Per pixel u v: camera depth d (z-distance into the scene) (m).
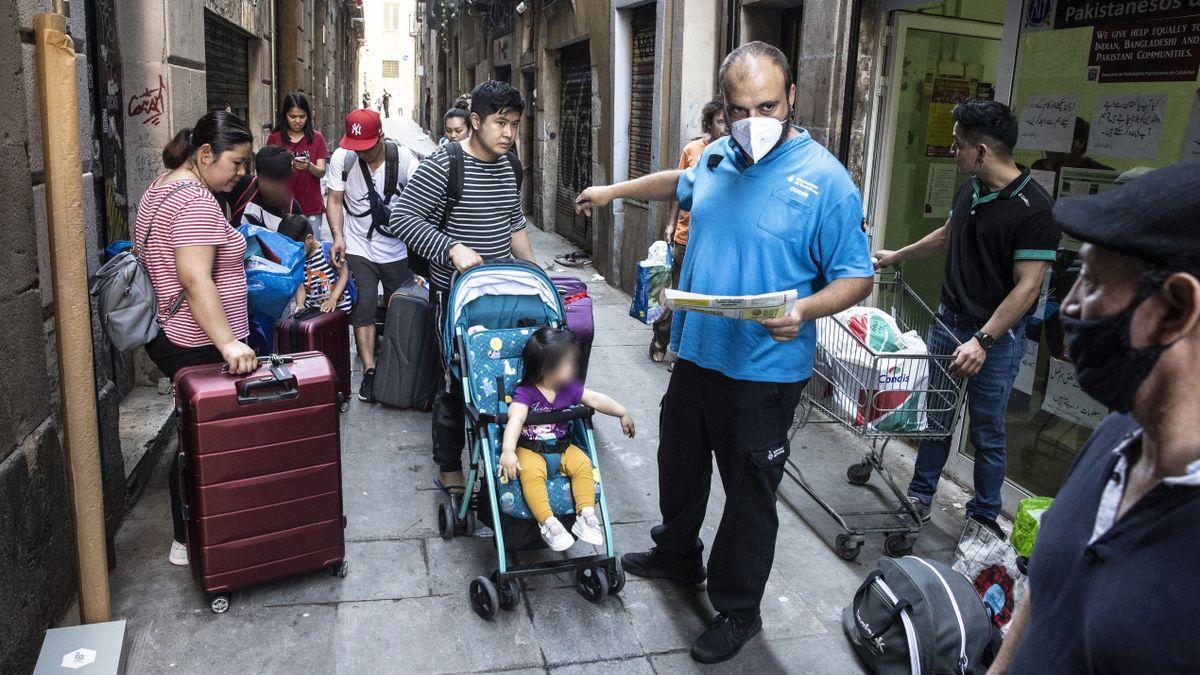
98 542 2.82
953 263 3.65
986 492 3.64
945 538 3.90
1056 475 3.88
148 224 3.05
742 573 2.90
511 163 4.02
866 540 3.86
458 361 3.46
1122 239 0.93
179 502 3.26
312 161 6.93
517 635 3.05
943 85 5.34
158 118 5.13
